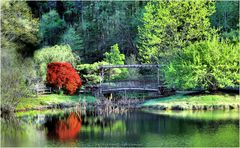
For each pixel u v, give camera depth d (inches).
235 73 2042.3
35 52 2778.1
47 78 2322.8
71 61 2519.7
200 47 2098.9
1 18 2495.1
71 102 2210.9
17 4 2615.7
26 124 1720.0
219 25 2849.4
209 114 1797.5
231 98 2000.5
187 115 1793.8
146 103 2091.5
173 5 2576.3
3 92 1903.3
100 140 1411.2
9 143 1400.1
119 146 1326.3
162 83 2378.2
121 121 1729.8
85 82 2450.8
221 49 2066.9
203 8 2529.5
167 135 1445.6
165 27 2571.4
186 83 2057.1
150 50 2546.8
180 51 2274.9
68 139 1439.5
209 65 2054.6
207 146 1286.9
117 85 2335.1
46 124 1712.6
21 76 2062.0
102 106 2092.8
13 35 2603.3
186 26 2556.6
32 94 2186.3
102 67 2365.9
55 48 2532.0
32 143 1393.9
